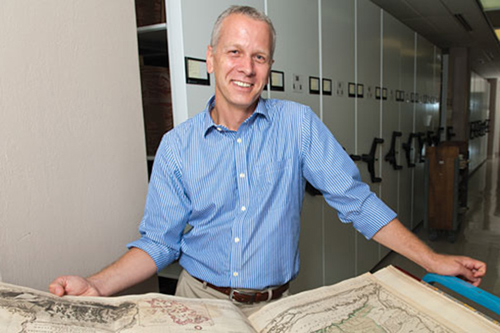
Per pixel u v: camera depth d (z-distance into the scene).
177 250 1.04
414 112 4.00
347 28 2.44
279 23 1.75
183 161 0.99
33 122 0.88
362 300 0.72
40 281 0.91
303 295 0.74
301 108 1.03
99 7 1.05
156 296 0.70
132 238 1.19
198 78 1.32
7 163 0.83
